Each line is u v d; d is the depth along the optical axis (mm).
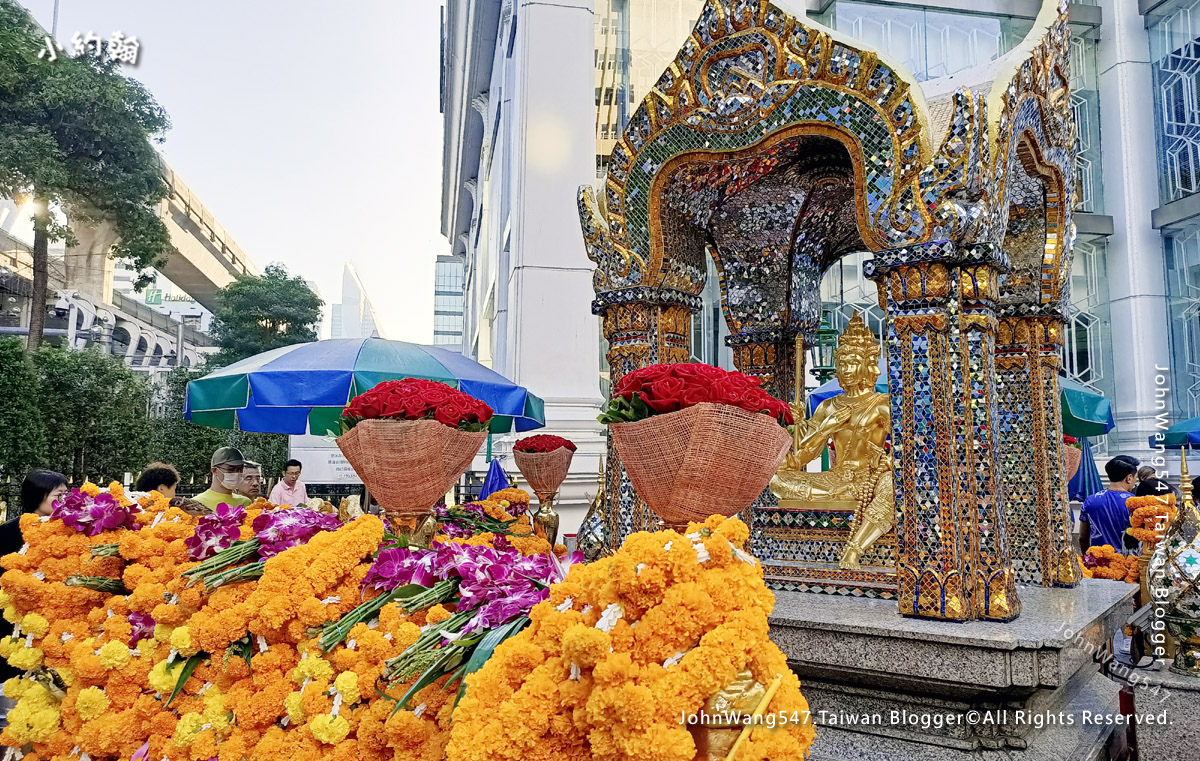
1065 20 4590
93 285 25953
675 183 4645
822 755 3295
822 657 3520
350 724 2211
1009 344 4988
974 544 3543
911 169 3738
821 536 4680
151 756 2568
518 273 10188
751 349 5723
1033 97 4184
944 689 3311
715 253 5785
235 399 5078
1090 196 13633
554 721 1657
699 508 2422
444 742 2086
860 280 13102
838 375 4910
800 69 4066
